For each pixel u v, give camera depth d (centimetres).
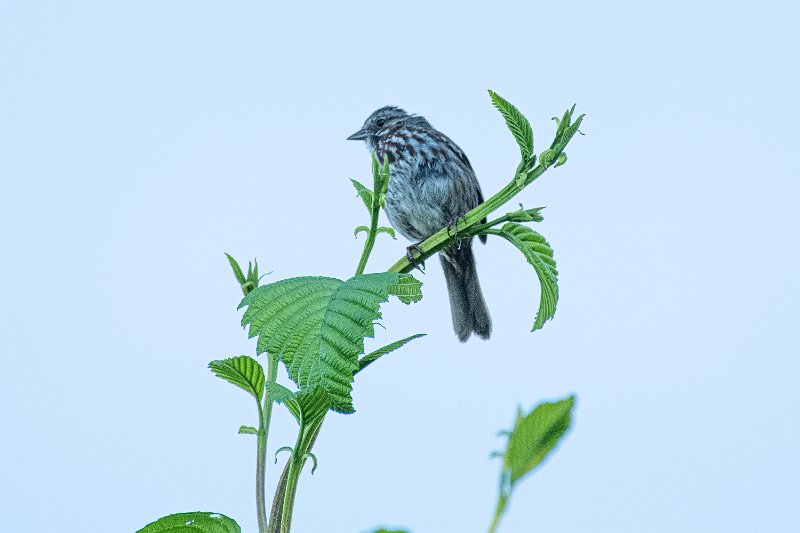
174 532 383
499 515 128
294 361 391
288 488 422
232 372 447
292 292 412
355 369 385
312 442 423
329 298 406
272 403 453
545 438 130
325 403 409
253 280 494
